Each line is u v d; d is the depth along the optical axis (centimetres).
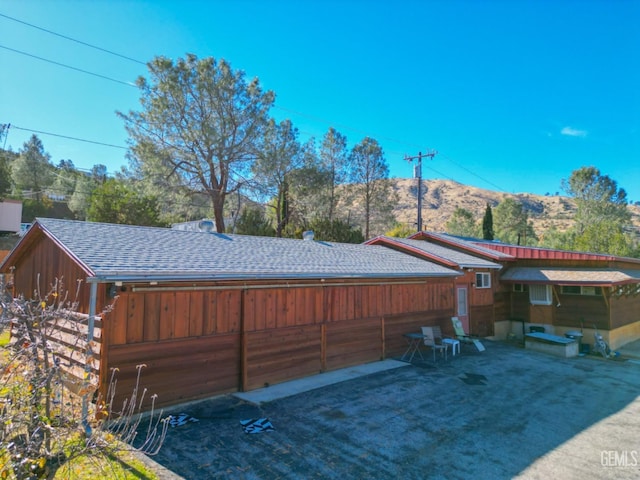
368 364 1082
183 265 720
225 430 609
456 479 479
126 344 646
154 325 684
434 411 725
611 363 1230
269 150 2592
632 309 1723
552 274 1616
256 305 845
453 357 1216
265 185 2741
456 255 1622
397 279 1205
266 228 2583
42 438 374
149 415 656
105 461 482
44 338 391
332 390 837
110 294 628
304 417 675
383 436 605
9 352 419
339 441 581
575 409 762
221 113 2373
